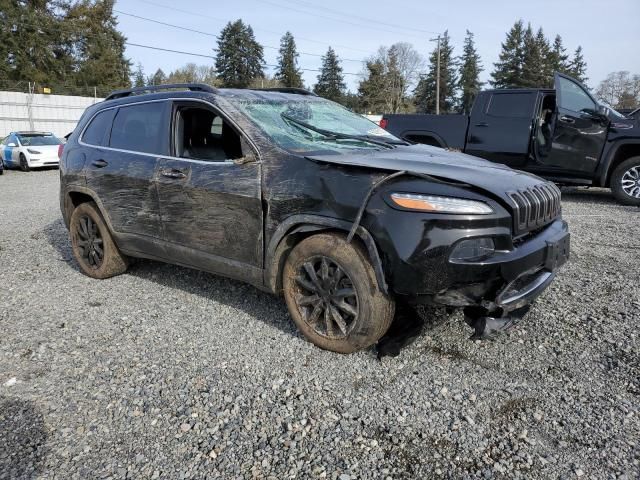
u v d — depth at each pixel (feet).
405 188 9.48
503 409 8.80
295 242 11.21
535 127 28.17
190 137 13.48
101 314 13.44
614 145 26.96
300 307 11.10
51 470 7.54
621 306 12.98
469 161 12.03
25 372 10.46
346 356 10.71
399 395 9.28
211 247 12.40
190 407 9.06
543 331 11.67
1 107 89.25
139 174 13.74
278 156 11.05
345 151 11.83
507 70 228.63
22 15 147.95
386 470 7.42
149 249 14.21
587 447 7.78
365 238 9.60
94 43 175.11
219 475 7.39
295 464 7.59
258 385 9.72
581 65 245.04
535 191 10.56
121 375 10.24
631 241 19.76
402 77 228.43
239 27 241.55
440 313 12.51
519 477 7.22
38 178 50.44
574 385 9.46
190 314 13.26
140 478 7.37
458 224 9.05
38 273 17.22
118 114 15.24
